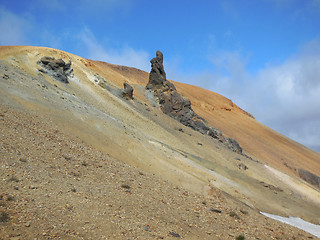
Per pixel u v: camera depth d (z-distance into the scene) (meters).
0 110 19.44
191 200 17.11
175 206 14.59
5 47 42.88
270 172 48.53
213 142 54.12
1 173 11.37
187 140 45.38
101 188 13.70
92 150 20.45
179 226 11.65
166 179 22.09
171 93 60.97
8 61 35.38
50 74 39.56
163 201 14.77
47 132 19.53
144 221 11.00
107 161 19.33
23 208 9.17
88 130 24.81
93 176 15.27
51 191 11.28
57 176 13.22
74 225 9.02
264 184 34.62
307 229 22.31
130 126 34.94
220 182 28.06
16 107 21.81
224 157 43.88
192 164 30.19
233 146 59.31
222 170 34.34
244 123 108.44
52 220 8.94
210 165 34.75
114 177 16.41
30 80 30.86
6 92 23.56
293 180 47.75
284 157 85.62
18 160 13.27
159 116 53.44
